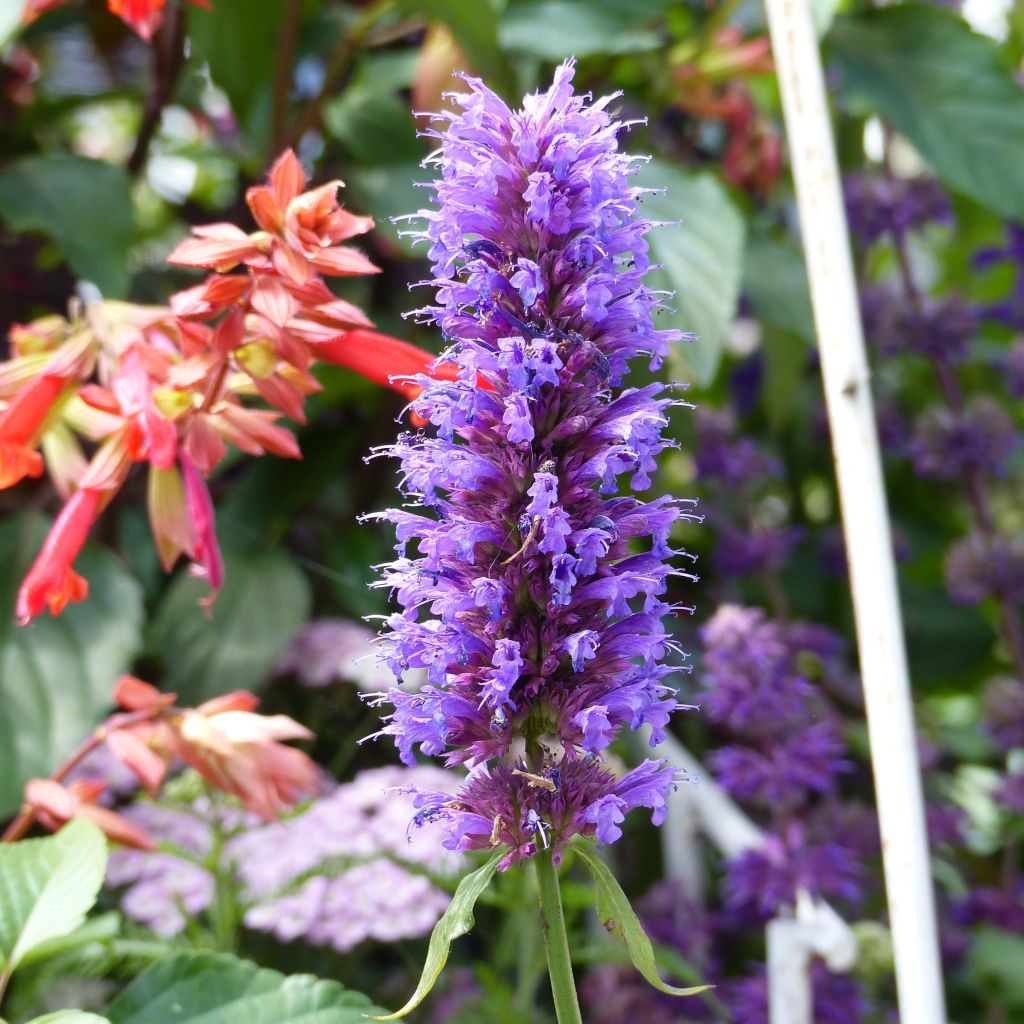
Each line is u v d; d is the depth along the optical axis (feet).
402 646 1.32
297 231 1.44
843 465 1.47
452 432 1.31
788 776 1.89
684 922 1.93
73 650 1.80
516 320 1.31
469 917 1.28
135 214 1.87
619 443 1.31
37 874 1.44
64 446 1.59
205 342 1.48
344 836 1.73
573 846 1.32
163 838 1.74
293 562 1.98
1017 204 2.02
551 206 1.30
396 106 2.02
